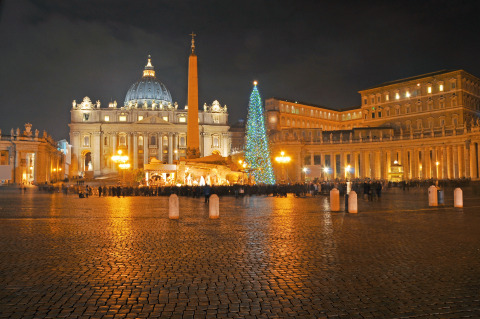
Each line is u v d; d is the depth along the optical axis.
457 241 12.25
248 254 10.52
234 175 62.75
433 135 80.44
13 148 84.69
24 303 6.66
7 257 10.19
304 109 124.56
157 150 138.00
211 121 146.50
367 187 33.59
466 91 96.56
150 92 154.62
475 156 76.06
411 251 10.78
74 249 11.27
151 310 6.36
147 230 15.15
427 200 32.22
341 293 7.20
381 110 109.75
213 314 6.20
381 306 6.54
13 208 26.83
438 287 7.52
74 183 88.88
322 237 13.21
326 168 91.06
